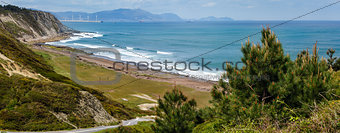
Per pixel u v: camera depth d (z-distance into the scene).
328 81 6.57
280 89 7.00
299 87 6.67
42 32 168.00
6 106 22.70
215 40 154.00
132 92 48.78
